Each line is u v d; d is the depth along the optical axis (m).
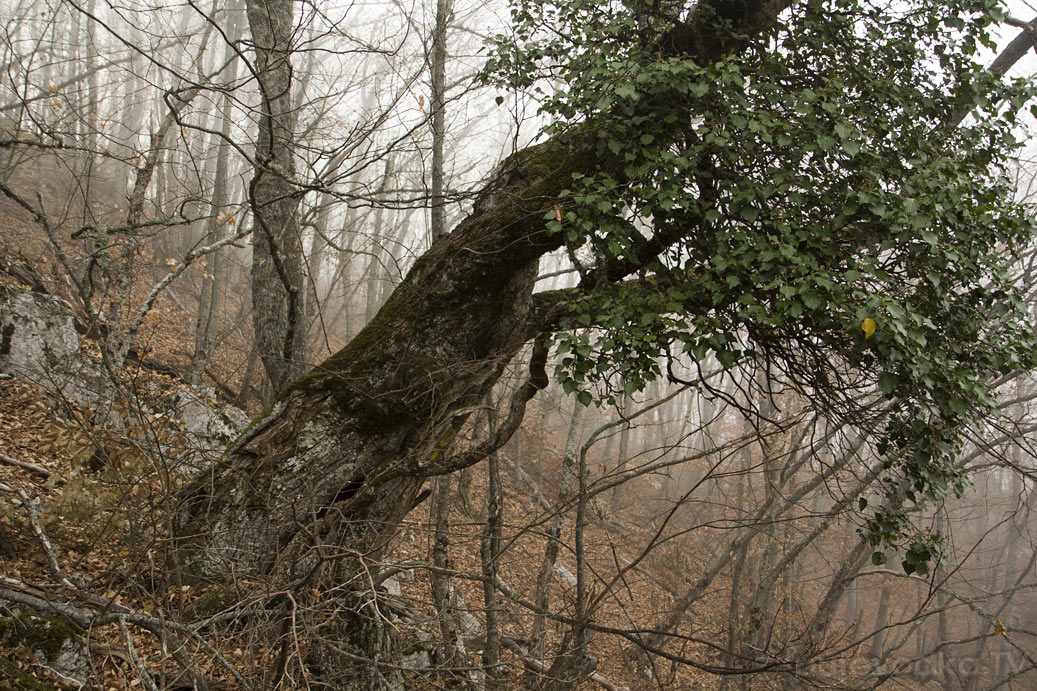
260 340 7.71
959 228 4.29
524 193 5.41
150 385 7.46
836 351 4.49
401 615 5.75
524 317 6.02
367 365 5.64
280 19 7.13
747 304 4.09
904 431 4.54
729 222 4.43
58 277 10.24
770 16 5.06
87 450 5.23
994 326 4.79
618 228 4.38
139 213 7.35
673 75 4.33
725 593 12.52
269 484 5.34
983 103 4.86
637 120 4.53
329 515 4.99
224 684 4.42
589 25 5.28
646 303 4.40
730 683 8.62
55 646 3.82
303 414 5.57
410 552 6.87
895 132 4.73
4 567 4.72
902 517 4.87
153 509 4.81
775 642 9.47
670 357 4.37
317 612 4.28
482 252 5.50
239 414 9.03
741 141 4.43
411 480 5.94
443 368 5.36
